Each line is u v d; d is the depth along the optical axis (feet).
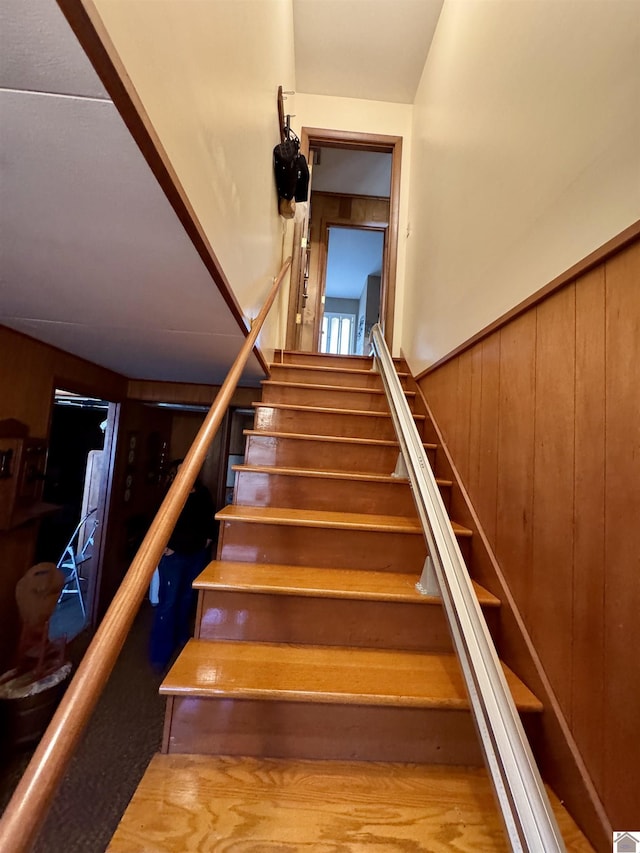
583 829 2.81
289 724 3.33
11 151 2.02
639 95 2.85
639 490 2.64
